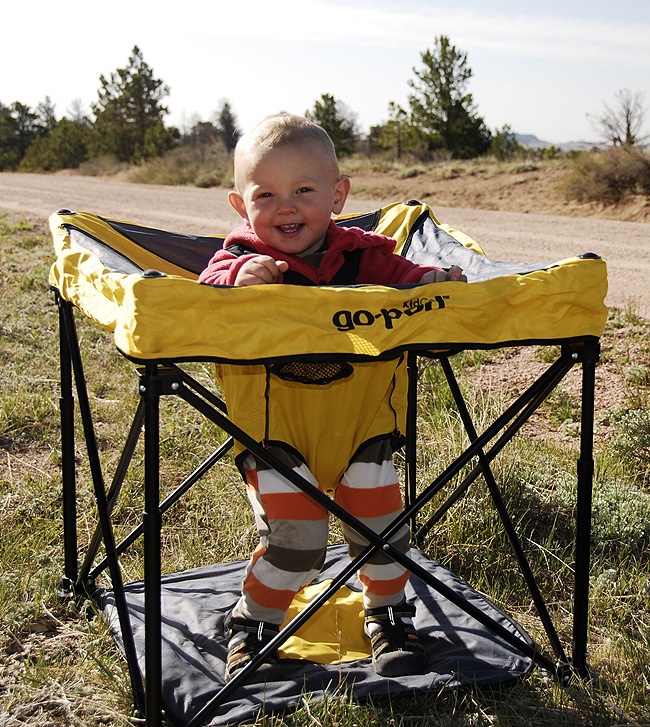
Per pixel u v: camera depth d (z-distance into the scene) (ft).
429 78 118.73
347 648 8.91
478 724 7.55
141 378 6.29
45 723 7.69
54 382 17.62
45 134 238.27
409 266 8.43
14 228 43.32
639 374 17.12
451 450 12.96
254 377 7.41
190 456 14.05
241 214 8.42
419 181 67.10
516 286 6.88
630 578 10.34
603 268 7.11
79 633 9.14
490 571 10.71
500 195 57.82
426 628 9.17
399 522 7.49
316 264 8.23
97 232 9.16
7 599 9.66
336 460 7.79
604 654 8.71
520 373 17.97
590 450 7.78
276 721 7.48
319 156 7.62
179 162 108.99
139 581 10.13
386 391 7.90
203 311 5.99
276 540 7.58
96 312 6.90
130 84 163.43
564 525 11.60
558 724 7.53
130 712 7.81
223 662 8.46
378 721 7.55
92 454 8.02
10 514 12.01
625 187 50.67
